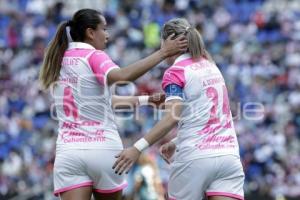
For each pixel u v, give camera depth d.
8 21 82.69
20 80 71.38
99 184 21.08
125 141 44.78
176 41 20.23
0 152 62.28
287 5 81.69
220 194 20.52
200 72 20.67
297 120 63.91
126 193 37.94
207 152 20.45
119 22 81.38
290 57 72.62
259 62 71.94
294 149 60.72
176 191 20.92
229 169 20.55
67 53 21.22
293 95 66.75
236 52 74.31
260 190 54.56
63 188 20.84
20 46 78.56
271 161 59.44
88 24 21.22
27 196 49.91
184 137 20.69
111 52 74.94
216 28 79.00
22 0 85.56
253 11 81.19
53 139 60.62
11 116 66.56
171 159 21.61
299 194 53.94
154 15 82.12
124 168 19.89
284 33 77.19
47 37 79.81
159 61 20.16
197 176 20.48
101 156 20.81
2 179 56.81
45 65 21.31
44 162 58.59
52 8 84.25
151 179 36.25
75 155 20.72
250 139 60.56
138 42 77.62
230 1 82.81
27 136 63.19
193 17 81.12
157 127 20.00
